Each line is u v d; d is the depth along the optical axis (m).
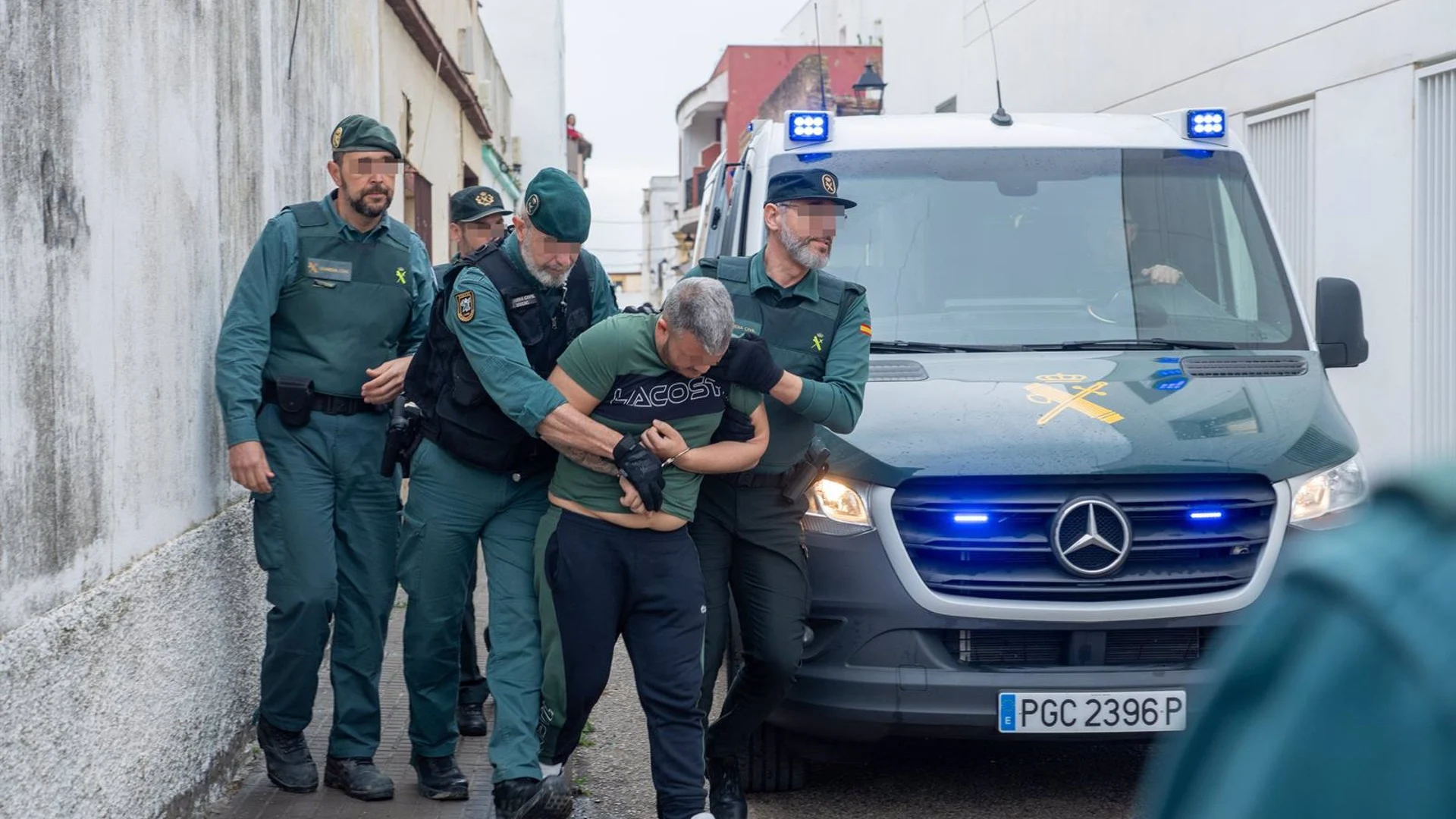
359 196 4.39
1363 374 9.80
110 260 3.57
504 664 4.13
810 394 4.00
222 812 4.36
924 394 4.87
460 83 15.27
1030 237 5.66
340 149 4.39
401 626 6.93
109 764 3.43
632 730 5.81
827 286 4.28
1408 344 9.28
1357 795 0.79
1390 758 0.78
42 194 3.10
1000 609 4.30
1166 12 12.67
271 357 4.42
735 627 4.94
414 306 4.66
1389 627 0.80
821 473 4.20
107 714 3.41
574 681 3.99
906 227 5.69
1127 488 4.40
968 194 5.78
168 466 4.06
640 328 3.87
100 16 3.51
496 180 22.33
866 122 6.19
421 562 4.24
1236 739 0.88
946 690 4.31
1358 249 9.84
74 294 3.29
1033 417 4.64
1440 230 9.00
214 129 4.67
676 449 3.84
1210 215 5.80
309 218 4.43
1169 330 5.44
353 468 4.48
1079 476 4.36
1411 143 9.23
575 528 3.94
